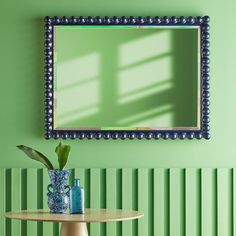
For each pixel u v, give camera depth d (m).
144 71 4.57
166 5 4.59
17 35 4.60
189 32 4.56
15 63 4.60
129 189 4.55
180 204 4.56
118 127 4.56
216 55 4.58
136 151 4.58
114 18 4.55
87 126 4.56
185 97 4.56
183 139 4.57
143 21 4.55
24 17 4.60
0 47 4.60
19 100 4.60
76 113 4.57
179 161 4.57
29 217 3.78
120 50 4.57
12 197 4.56
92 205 4.55
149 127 4.55
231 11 4.60
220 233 4.55
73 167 4.57
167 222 4.56
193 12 4.59
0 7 4.60
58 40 4.57
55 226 4.58
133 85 4.57
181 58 4.56
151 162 4.57
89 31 4.57
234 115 4.57
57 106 4.57
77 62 4.58
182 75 4.56
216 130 4.58
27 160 4.59
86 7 4.60
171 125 4.56
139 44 4.57
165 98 4.56
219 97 4.58
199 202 4.56
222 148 4.57
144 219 4.55
